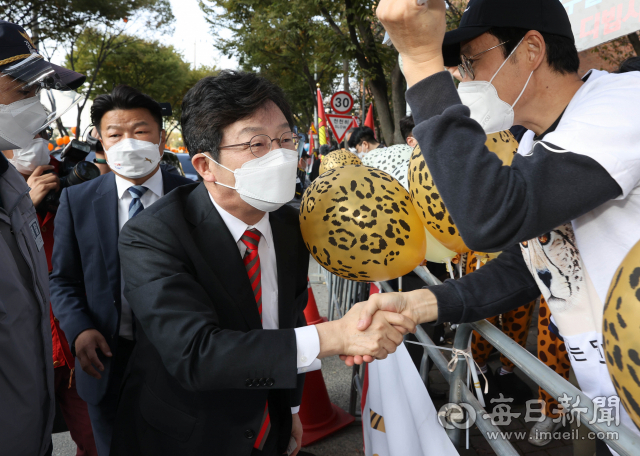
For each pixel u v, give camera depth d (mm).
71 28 12953
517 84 1075
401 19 928
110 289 1999
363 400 2234
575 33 2582
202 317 1189
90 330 1910
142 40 18078
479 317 1255
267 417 1482
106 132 2104
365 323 1164
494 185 864
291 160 1273
